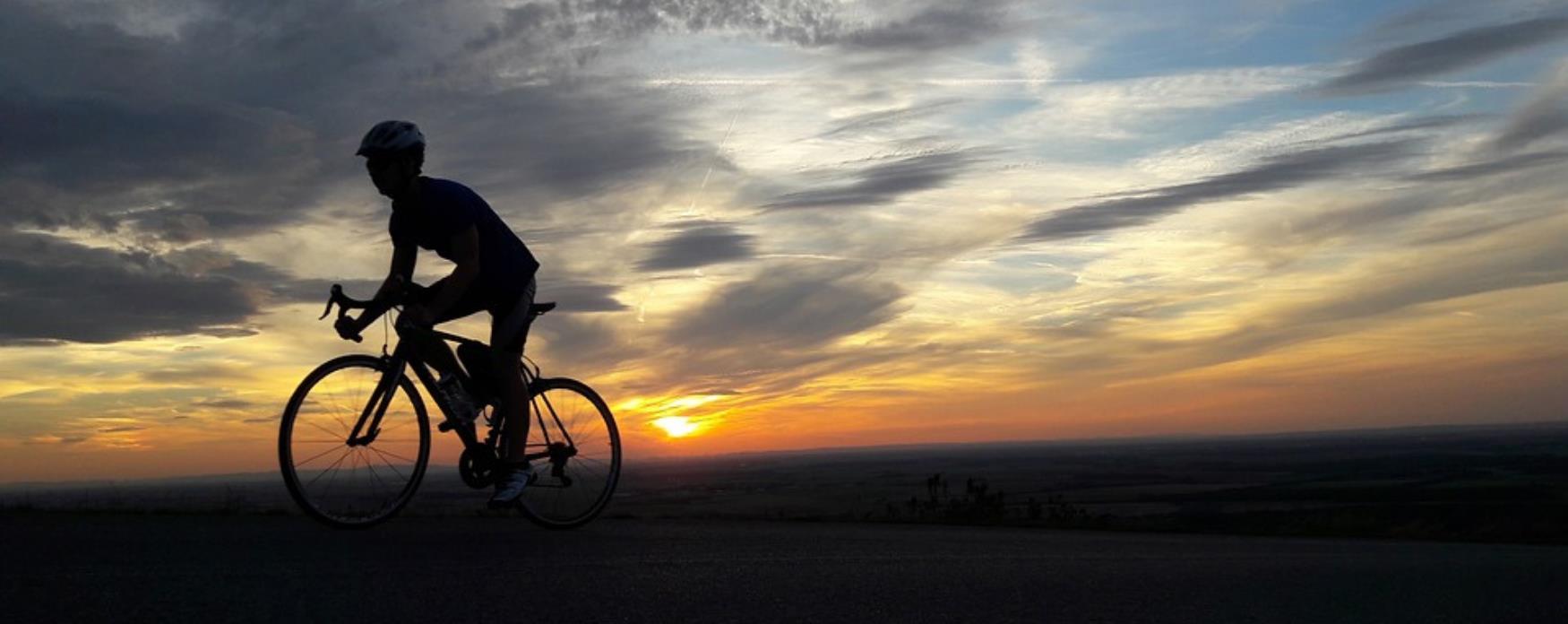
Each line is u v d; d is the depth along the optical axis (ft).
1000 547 19.08
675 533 18.90
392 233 18.02
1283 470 441.68
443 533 17.33
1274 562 17.79
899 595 12.72
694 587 12.66
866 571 14.57
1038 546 19.63
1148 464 600.80
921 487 299.58
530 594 11.87
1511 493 188.85
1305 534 29.86
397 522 19.10
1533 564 18.94
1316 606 13.00
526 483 18.35
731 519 24.97
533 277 18.57
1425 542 28.55
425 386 17.98
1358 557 19.97
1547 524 31.12
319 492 17.12
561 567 13.79
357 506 17.43
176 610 10.57
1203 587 14.29
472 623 10.32
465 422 18.10
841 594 12.69
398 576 12.64
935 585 13.52
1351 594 14.06
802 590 12.80
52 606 10.63
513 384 18.37
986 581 14.08
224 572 12.71
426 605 11.05
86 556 13.92
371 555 14.32
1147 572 15.62
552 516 19.25
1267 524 31.81
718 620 10.94
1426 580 15.74
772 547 16.98
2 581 11.95
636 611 11.21
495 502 17.94
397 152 17.21
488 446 18.10
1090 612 12.09
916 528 25.29
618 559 14.66
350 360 17.39
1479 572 17.11
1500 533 30.42
